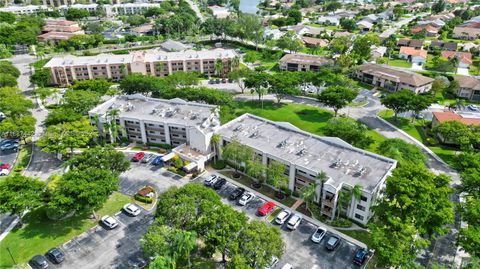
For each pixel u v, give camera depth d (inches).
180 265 2839.6
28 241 3120.1
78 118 4709.6
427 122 5625.0
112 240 3147.1
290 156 3796.8
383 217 2977.4
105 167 3612.2
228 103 5482.3
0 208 3026.6
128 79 6107.3
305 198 3314.5
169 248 2566.4
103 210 3518.7
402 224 2758.4
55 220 3368.6
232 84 7455.7
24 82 7401.6
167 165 4315.9
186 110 4928.6
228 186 3924.7
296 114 5910.4
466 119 5113.2
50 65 7126.0
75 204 3085.6
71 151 4525.1
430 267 2883.9
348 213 3395.7
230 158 3959.2
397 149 4106.8
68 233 3218.5
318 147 3969.0
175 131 4640.8
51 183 3462.1
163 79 6338.6
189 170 4040.4
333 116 5841.5
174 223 2807.6
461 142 4448.8
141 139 4835.1
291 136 4207.7
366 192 3166.8
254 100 6545.3
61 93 6633.9
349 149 3912.4
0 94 5536.4
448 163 4471.0
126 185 3929.6
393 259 2551.7
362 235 3223.4
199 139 4271.7
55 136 4254.4
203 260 2910.9
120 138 4899.1
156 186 3914.9
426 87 6899.6
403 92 5654.5
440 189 3034.0
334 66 7844.5
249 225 2689.5
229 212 2792.8
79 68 7234.3
